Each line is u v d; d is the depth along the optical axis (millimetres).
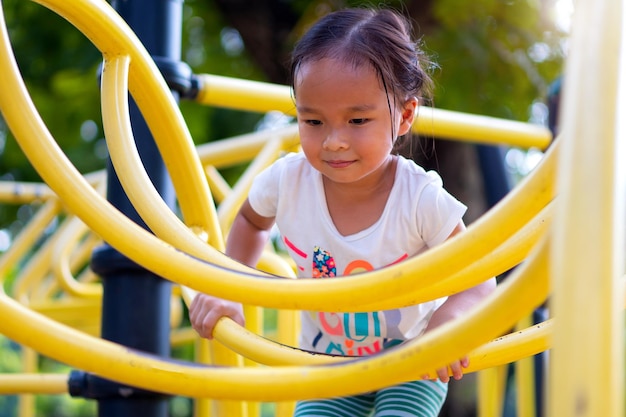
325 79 1293
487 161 2496
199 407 1982
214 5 4355
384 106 1316
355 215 1407
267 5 4336
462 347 745
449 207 1373
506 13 4031
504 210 817
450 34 4043
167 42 1696
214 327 1200
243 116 4855
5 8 4398
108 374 821
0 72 986
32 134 978
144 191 1108
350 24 1377
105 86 1204
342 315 1440
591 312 596
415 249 1407
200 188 1366
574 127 646
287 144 2148
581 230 613
